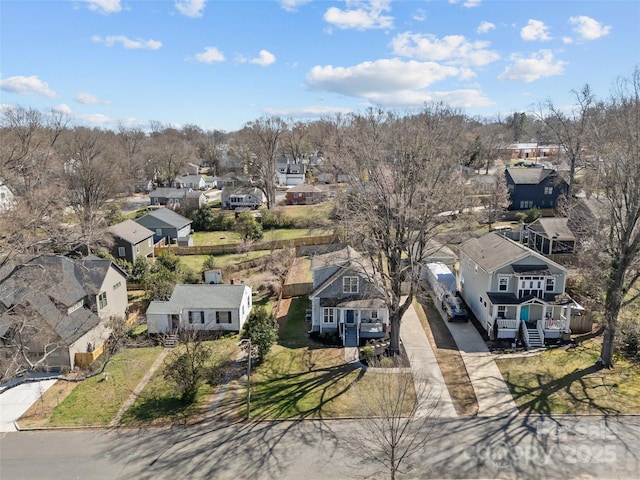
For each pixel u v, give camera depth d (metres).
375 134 29.47
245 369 28.97
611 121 29.77
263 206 82.12
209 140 142.38
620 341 29.83
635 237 25.86
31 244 26.95
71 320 31.11
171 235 60.62
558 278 32.25
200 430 22.80
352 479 19.08
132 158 102.06
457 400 24.67
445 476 19.05
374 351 30.20
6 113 54.44
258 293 43.72
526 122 136.00
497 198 58.19
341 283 33.97
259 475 19.45
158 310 34.69
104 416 24.28
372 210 28.12
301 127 117.81
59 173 57.00
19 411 24.89
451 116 36.94
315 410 24.11
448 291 38.06
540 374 27.14
